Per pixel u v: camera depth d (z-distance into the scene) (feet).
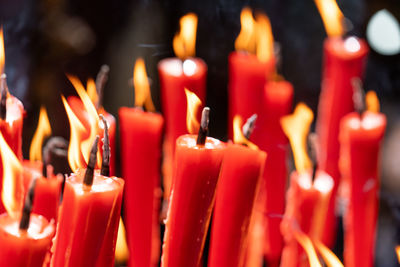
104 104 4.66
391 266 3.17
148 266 2.49
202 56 4.52
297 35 4.93
